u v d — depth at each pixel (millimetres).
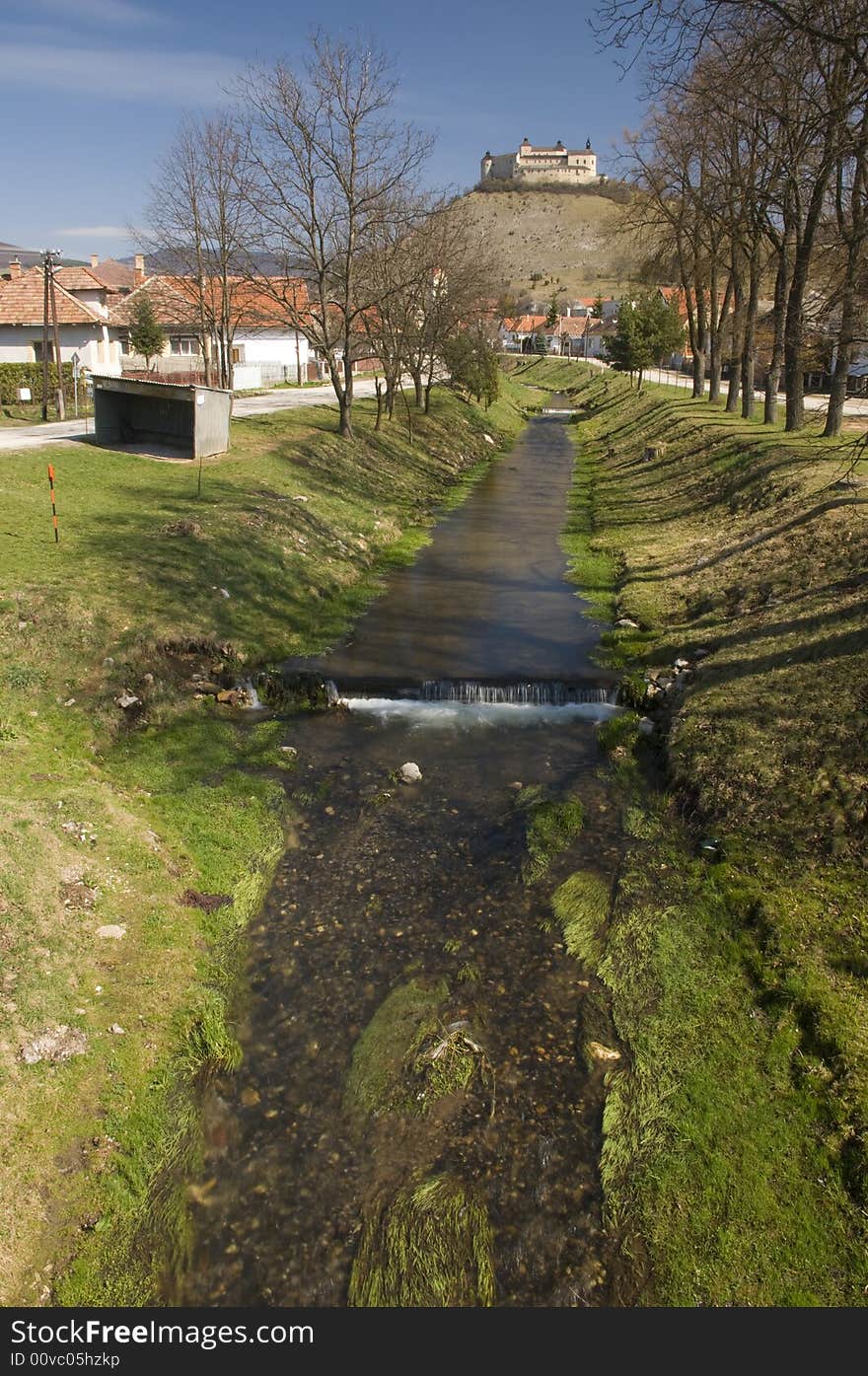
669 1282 5664
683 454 31047
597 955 8438
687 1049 7285
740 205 31266
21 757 10508
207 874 9336
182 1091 6945
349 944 8586
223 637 14703
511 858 9930
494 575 20656
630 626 16781
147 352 48812
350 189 27797
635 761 12062
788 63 15500
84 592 14242
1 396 38125
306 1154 6520
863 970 7633
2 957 7359
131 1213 6055
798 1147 6352
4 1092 6375
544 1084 7086
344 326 30516
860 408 37031
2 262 96750
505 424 50688
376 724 13258
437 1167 6430
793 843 9391
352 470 28406
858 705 10914
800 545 17031
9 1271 5492
